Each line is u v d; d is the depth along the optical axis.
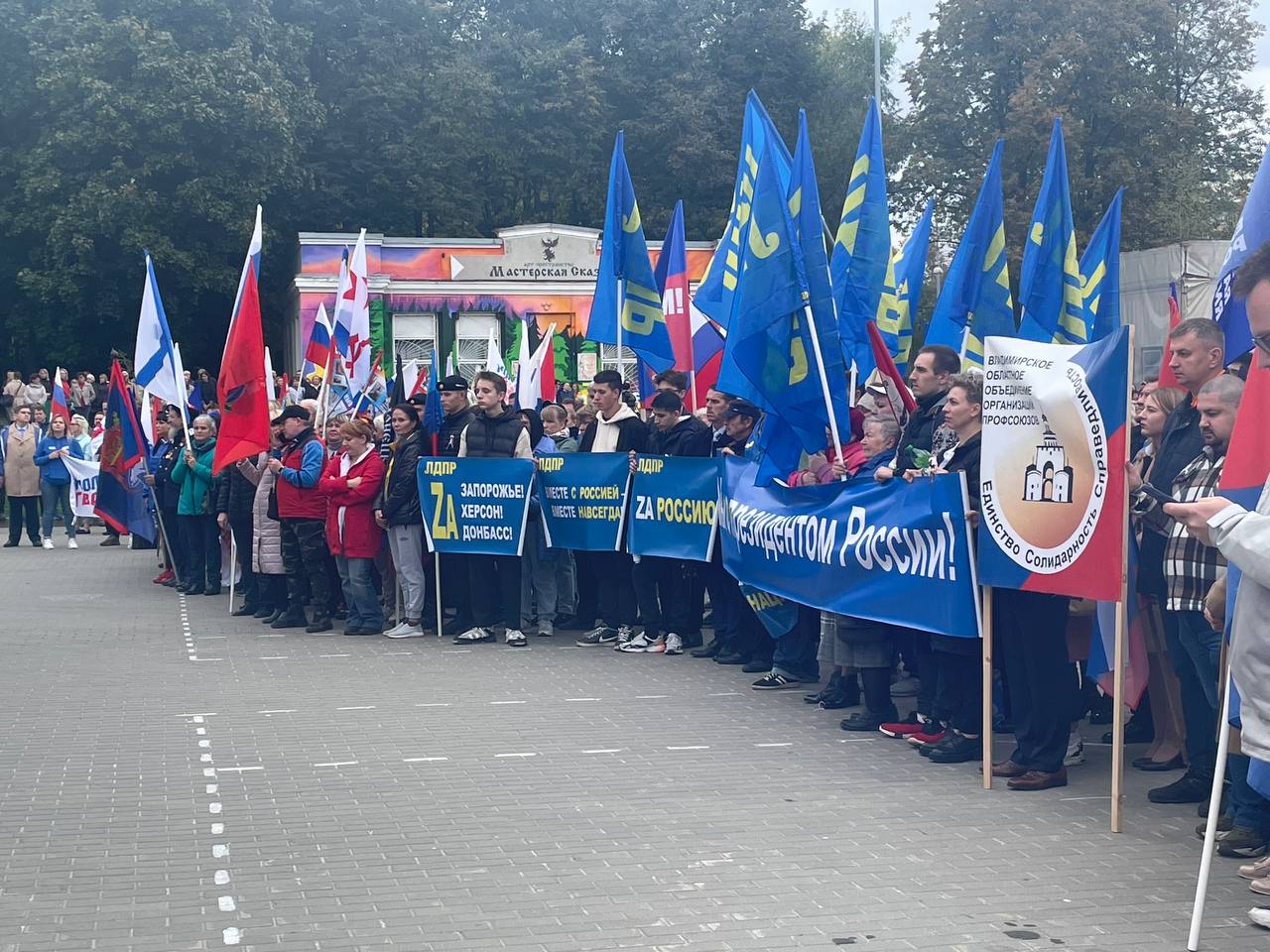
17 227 36.44
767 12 45.84
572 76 43.72
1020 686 6.99
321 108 38.66
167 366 15.09
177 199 35.56
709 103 44.34
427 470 11.73
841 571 8.00
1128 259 18.55
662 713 8.70
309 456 12.31
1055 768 6.88
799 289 8.92
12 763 7.44
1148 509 6.45
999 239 10.10
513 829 6.12
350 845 5.90
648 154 45.50
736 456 9.98
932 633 7.46
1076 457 6.07
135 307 37.00
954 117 35.53
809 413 8.98
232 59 35.59
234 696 9.30
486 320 37.00
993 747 7.78
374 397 15.60
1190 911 5.04
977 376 7.07
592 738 7.98
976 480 6.98
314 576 12.37
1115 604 6.16
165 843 5.95
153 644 11.71
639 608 11.11
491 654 11.07
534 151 43.81
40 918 5.01
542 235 37.28
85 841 5.98
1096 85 34.25
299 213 41.16
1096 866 5.58
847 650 8.16
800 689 9.48
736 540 9.55
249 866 5.62
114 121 34.62
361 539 11.97
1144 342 18.33
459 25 46.62
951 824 6.20
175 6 35.72
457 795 6.71
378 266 36.41
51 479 21.52
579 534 11.31
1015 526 6.43
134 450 16.27
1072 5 34.22
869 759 7.49
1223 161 37.53
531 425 12.94
